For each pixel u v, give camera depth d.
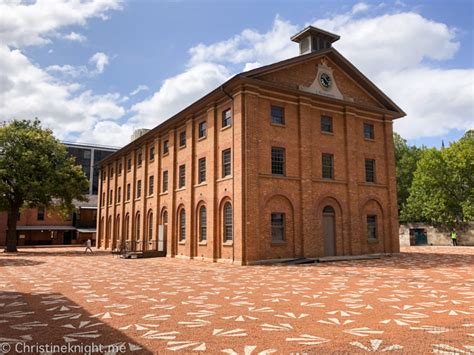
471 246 44.06
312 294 11.81
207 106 27.09
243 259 21.97
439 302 10.42
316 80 26.86
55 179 37.41
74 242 63.12
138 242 35.56
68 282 15.05
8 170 35.88
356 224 26.95
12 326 8.00
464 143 49.75
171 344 6.70
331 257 24.95
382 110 29.59
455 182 48.03
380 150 29.64
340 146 27.30
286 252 23.61
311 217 24.77
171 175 31.50
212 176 25.64
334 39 29.42
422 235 51.00
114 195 45.25
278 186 23.89
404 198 60.09
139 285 14.09
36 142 37.69
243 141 23.03
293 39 29.62
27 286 13.95
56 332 7.50
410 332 7.41
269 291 12.47
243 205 22.41
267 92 24.42
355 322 8.23
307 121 25.64
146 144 37.22
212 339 6.99
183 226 29.75
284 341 6.85
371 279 15.26
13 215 38.06
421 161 51.22
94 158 83.44
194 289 13.02
